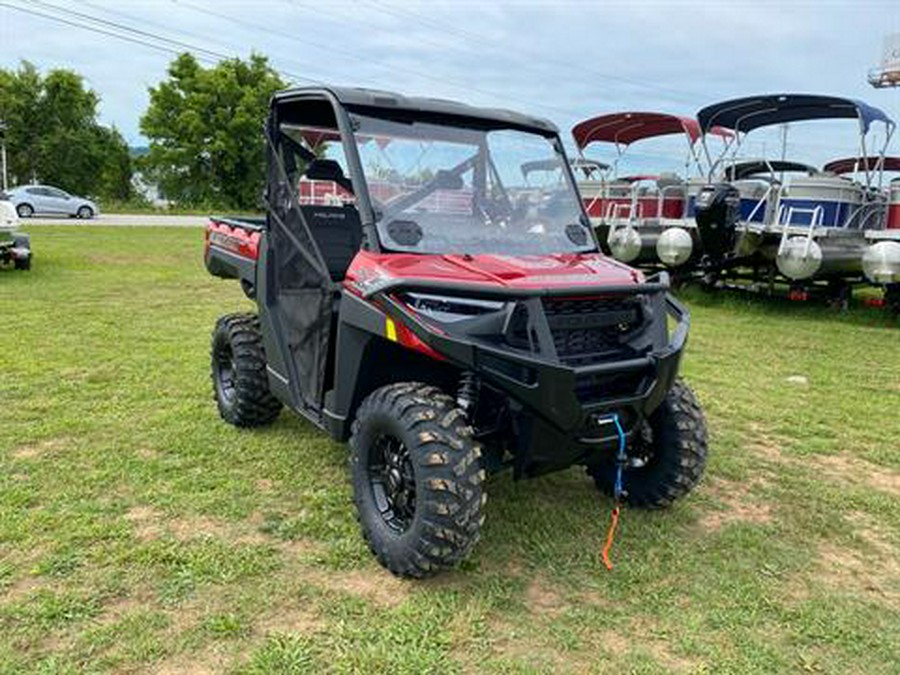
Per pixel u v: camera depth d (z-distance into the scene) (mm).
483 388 3256
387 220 3477
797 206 11031
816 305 11898
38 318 8328
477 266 3266
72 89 48875
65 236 19766
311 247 3812
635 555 3424
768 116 11852
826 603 3105
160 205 48719
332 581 3111
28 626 2717
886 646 2826
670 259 11844
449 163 3748
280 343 4180
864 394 6496
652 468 3793
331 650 2654
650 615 2971
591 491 4117
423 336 2932
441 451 2957
